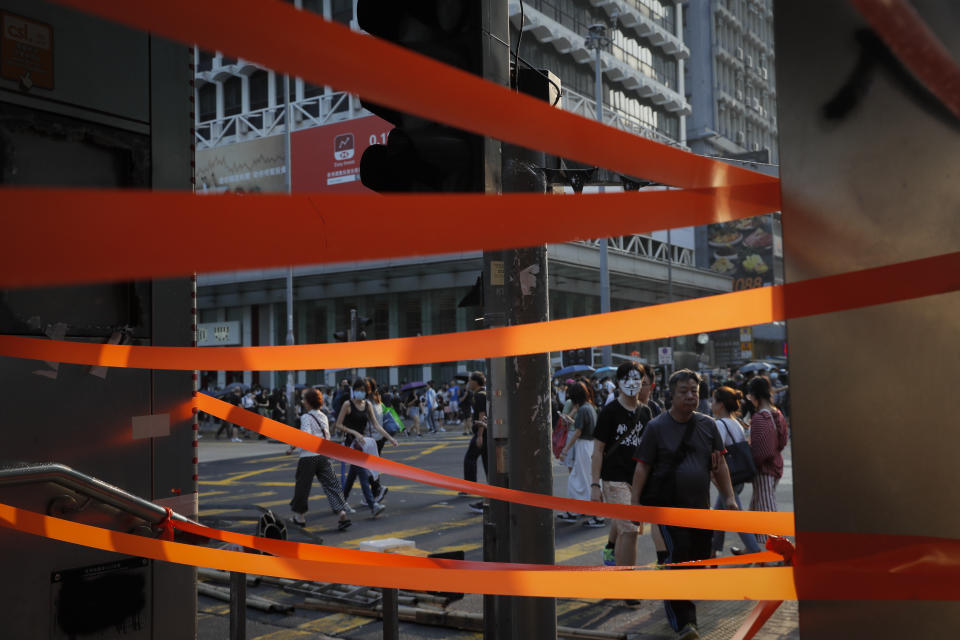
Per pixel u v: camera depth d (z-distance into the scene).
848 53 1.02
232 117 45.38
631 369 5.99
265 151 38.09
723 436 6.32
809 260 1.06
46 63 2.81
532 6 45.25
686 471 4.69
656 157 1.08
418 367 43.69
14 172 2.69
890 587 1.00
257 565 2.19
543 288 3.35
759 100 83.50
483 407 11.01
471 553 7.36
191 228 0.76
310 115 41.47
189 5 0.63
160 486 3.14
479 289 3.92
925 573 0.98
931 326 0.98
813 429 1.06
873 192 1.00
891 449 1.00
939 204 0.96
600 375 28.34
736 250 61.53
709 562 2.45
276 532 4.36
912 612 0.99
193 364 2.20
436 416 30.95
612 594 1.66
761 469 6.30
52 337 2.79
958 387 0.96
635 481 4.81
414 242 0.97
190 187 3.33
